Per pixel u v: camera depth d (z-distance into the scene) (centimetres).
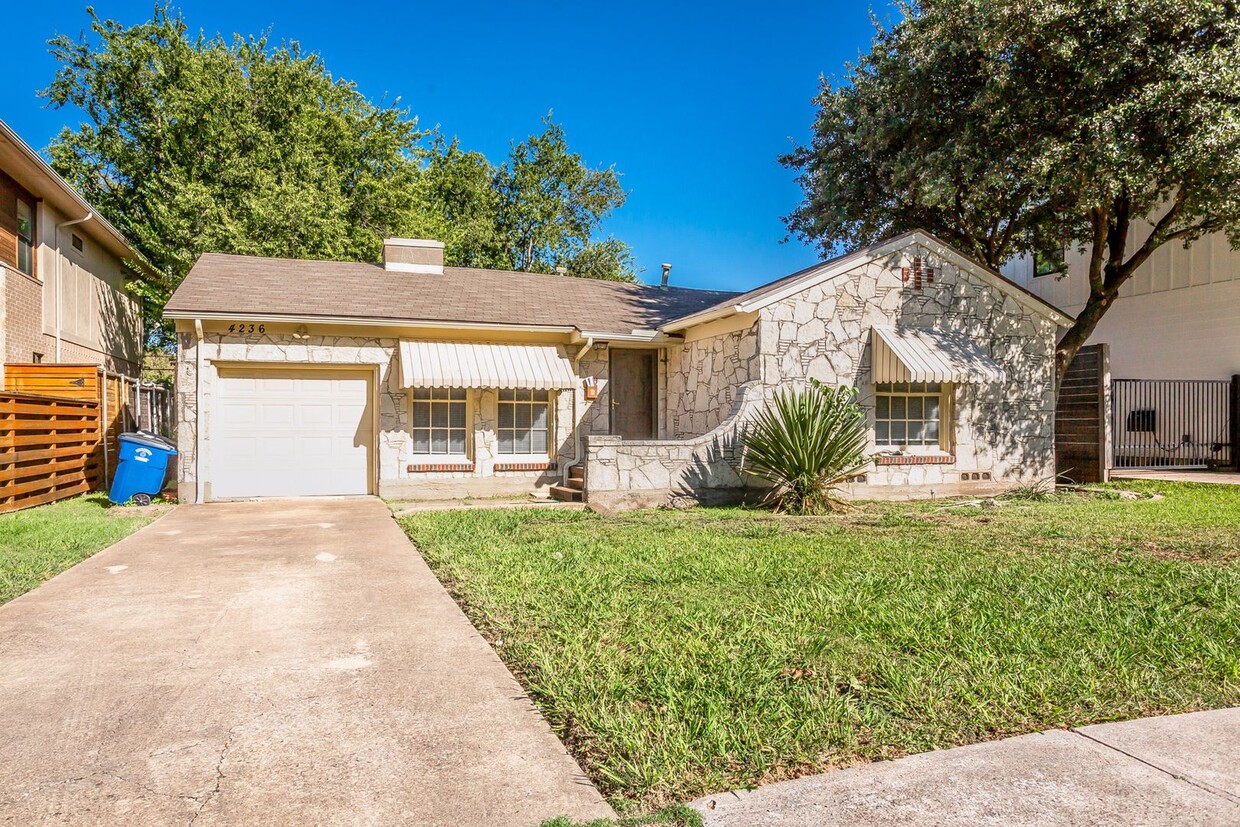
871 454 1580
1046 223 2119
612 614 636
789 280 1686
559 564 840
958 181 1902
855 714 433
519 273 2147
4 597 716
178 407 1508
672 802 344
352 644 583
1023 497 1555
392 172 3653
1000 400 1688
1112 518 1238
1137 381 2331
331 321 1542
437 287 1869
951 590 714
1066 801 341
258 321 1517
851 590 712
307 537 1083
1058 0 1554
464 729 430
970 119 1819
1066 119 1636
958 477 1641
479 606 674
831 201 2267
